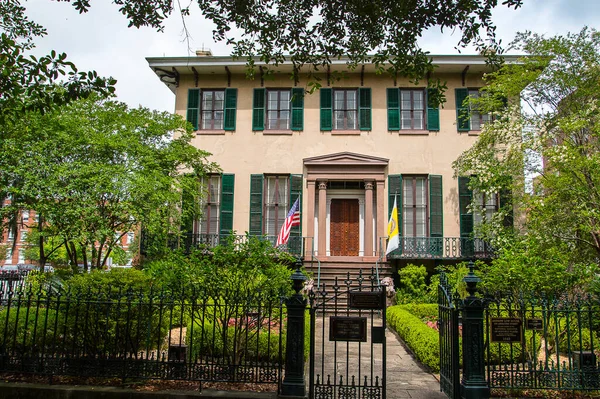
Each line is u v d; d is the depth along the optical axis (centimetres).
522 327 622
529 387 606
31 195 1320
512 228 1638
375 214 1900
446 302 675
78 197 1379
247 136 1928
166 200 1514
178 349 641
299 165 1906
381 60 767
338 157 1875
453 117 1895
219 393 599
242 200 1891
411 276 1647
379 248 1830
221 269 756
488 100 1619
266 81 1952
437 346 807
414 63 754
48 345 766
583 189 1277
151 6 701
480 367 602
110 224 1476
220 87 1964
